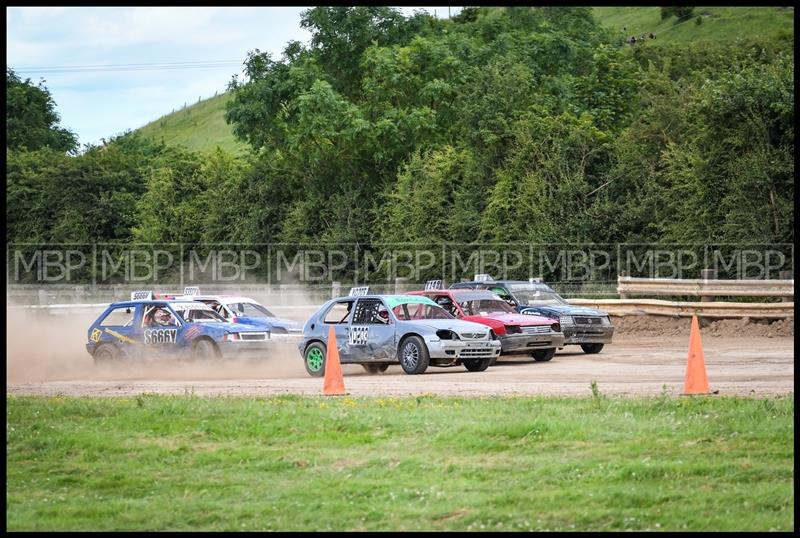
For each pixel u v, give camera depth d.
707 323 48.94
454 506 16.58
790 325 45.91
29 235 108.75
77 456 21.14
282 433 22.19
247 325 38.41
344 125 89.88
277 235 92.25
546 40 103.56
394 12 102.88
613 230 65.94
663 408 23.28
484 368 35.56
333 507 16.80
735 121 60.38
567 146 71.38
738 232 58.03
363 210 88.12
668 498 16.64
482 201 75.62
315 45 100.94
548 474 18.28
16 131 136.50
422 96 91.38
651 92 86.88
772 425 20.95
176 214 99.62
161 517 16.64
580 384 30.05
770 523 15.34
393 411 23.91
